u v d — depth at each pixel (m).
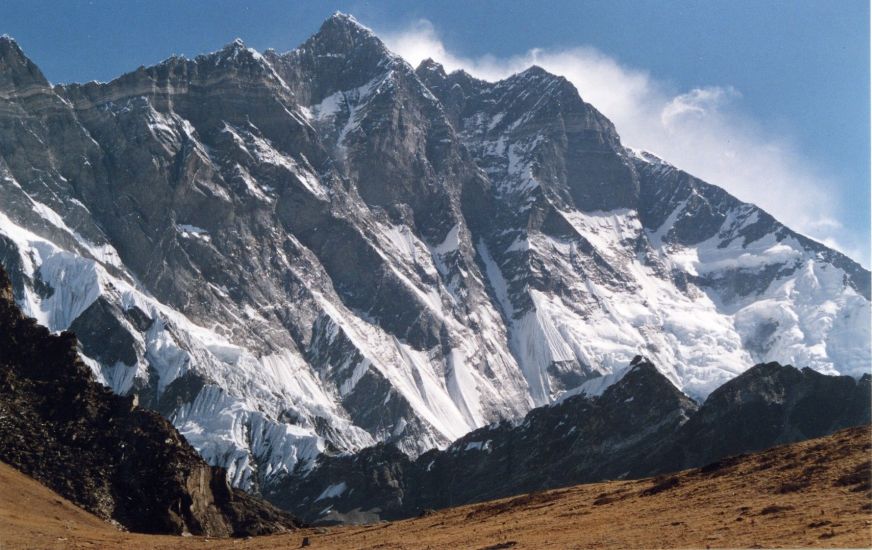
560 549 111.56
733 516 112.12
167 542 152.88
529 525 130.25
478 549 118.88
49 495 192.38
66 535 155.00
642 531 113.75
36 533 155.25
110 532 166.62
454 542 126.94
